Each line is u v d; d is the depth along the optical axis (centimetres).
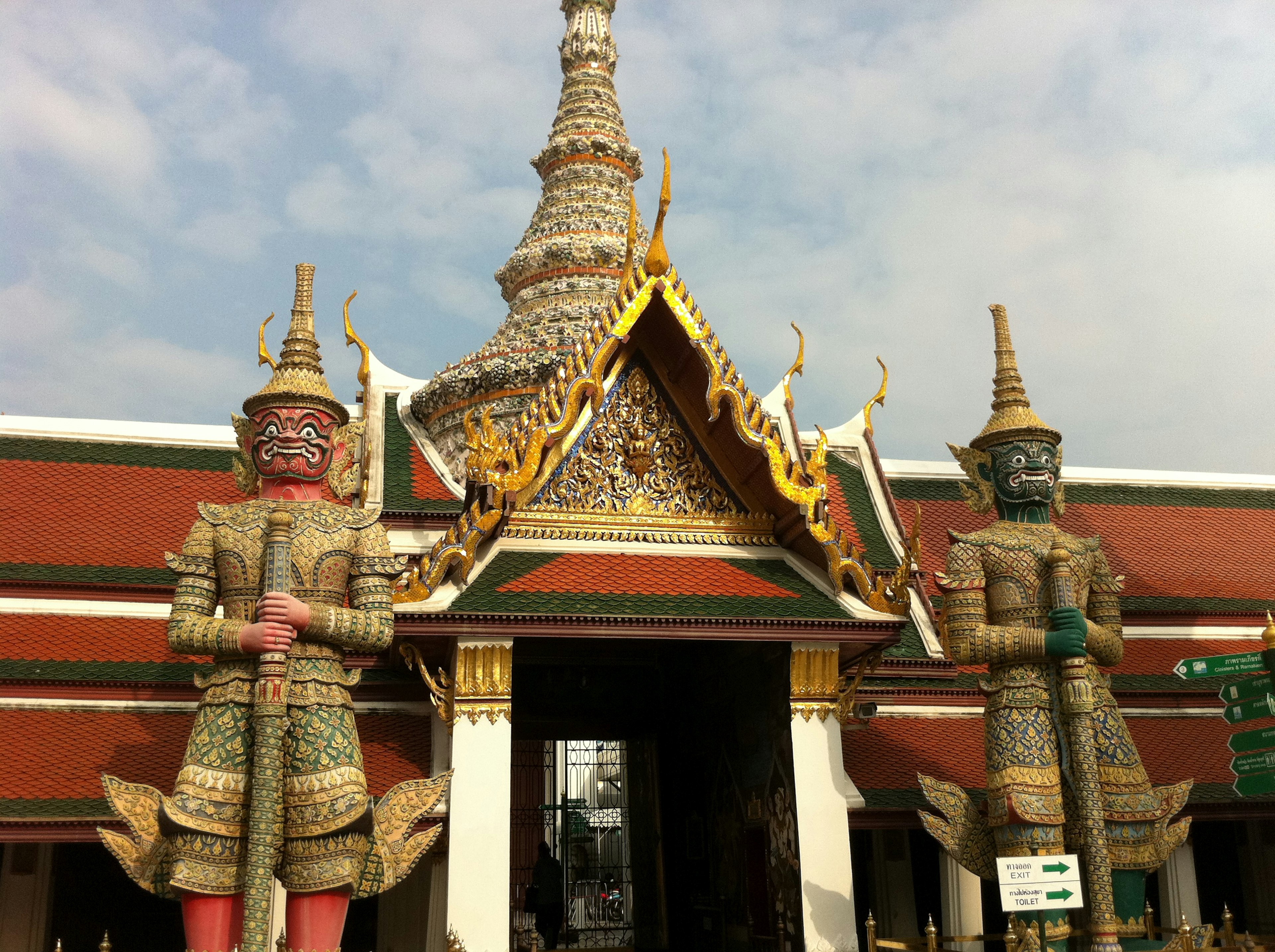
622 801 2238
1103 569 1258
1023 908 1047
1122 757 1186
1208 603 1914
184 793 969
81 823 1213
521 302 2131
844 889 1243
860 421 2066
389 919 1397
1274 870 1758
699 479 1404
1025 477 1280
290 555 1027
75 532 1641
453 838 1170
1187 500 2208
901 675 1614
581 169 2208
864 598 1316
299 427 1127
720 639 1267
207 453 1847
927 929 1145
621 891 2247
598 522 1352
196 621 1009
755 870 1395
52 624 1498
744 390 1330
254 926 905
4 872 1395
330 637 1027
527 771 2448
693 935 1634
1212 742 1627
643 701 1766
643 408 1404
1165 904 1470
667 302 1333
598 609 1234
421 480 1806
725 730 1531
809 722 1298
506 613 1206
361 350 1884
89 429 1817
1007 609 1205
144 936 1495
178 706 1421
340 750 1014
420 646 1270
